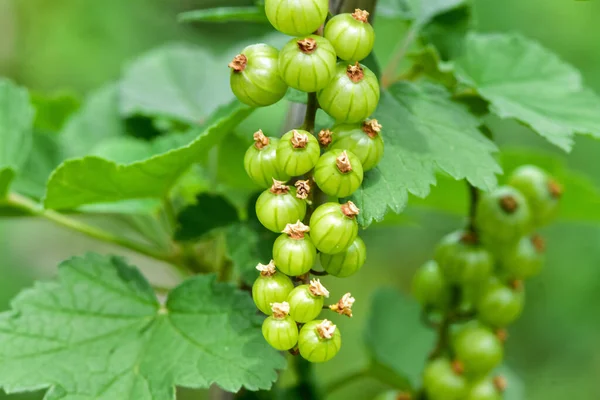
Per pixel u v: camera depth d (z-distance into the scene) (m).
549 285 0.80
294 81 0.26
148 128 0.37
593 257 0.79
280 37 0.35
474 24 0.33
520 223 0.30
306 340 0.25
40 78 0.98
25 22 0.98
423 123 0.29
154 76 0.38
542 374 0.80
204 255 0.33
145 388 0.28
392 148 0.28
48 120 0.41
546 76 0.32
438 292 0.32
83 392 0.28
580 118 0.30
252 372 0.28
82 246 0.89
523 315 0.82
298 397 0.34
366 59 0.29
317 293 0.25
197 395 0.66
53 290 0.30
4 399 0.36
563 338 0.80
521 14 0.83
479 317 0.32
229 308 0.29
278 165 0.26
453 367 0.31
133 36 1.01
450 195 0.35
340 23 0.26
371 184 0.27
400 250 0.92
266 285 0.26
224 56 0.39
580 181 0.35
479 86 0.31
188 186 0.34
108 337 0.29
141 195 0.30
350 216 0.26
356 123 0.27
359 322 0.82
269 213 0.26
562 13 0.83
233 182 0.35
